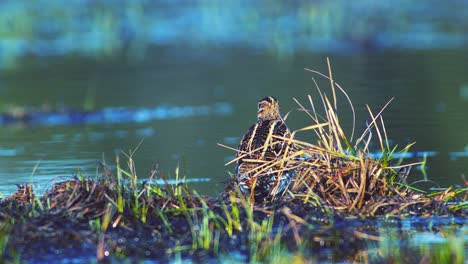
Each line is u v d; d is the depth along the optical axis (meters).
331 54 27.42
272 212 9.90
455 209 10.46
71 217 9.77
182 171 13.41
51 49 30.02
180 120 18.75
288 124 16.98
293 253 9.02
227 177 12.91
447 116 17.66
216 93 21.95
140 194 10.30
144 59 27.92
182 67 26.33
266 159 10.84
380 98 19.73
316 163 10.70
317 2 38.06
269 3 38.19
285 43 29.83
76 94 22.25
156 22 34.66
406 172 11.56
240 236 9.48
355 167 10.59
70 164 14.18
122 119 19.23
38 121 19.38
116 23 33.59
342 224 9.85
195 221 9.78
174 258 8.98
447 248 8.82
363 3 38.25
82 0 39.69
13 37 31.78
